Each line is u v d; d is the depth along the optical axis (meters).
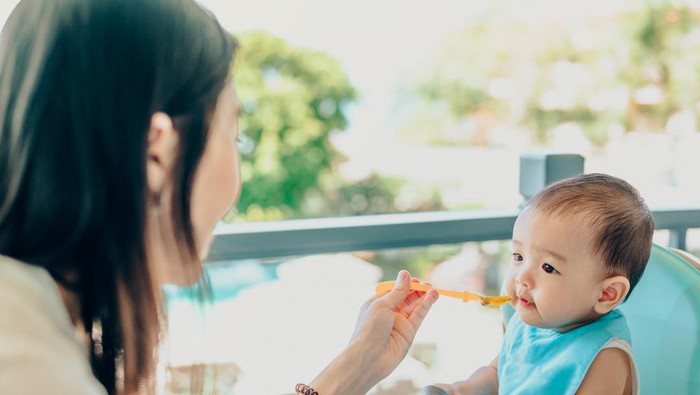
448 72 8.79
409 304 1.18
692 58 8.81
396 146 8.66
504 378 1.27
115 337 0.82
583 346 1.16
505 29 8.85
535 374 1.20
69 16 0.77
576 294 1.14
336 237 1.80
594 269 1.13
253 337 2.08
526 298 1.19
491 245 2.32
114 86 0.76
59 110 0.75
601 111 8.90
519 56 8.90
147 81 0.77
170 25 0.79
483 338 2.54
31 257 0.78
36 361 0.69
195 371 1.16
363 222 1.83
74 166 0.76
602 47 8.91
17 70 0.77
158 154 0.81
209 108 0.82
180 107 0.80
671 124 8.84
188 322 1.16
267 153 8.23
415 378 2.71
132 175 0.76
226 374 2.03
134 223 0.78
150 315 0.82
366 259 2.30
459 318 2.58
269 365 2.16
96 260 0.78
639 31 8.84
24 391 0.67
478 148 8.80
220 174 0.87
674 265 1.27
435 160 8.63
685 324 1.22
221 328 1.97
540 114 8.91
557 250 1.14
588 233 1.13
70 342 0.75
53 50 0.76
